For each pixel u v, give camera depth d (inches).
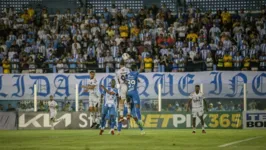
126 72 1446.9
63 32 2326.5
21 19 2425.0
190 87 1785.2
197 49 2169.0
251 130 1688.0
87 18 2390.5
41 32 2341.3
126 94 1429.6
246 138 1328.7
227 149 1050.1
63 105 1841.8
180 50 2135.8
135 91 1422.2
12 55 2215.8
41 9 2564.0
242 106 1802.4
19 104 1841.8
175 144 1159.0
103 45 2214.6
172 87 1793.8
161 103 1801.2
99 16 2527.1
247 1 2485.2
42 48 2251.5
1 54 2244.1
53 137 1384.1
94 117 1753.2
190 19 2332.7
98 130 1699.1
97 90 1728.6
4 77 1951.3
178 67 1998.0
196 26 2300.7
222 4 2506.2
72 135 1456.7
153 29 2308.1
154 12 2439.7
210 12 2372.0
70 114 1787.6
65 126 1784.0
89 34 2306.8
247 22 2324.1
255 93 1847.9
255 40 2214.6
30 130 1740.9
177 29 2294.5
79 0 2559.1
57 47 2262.6
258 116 1774.1
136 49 2182.6
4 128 1784.0
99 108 1740.9
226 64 2071.9
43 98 1893.5
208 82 1936.5
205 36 2249.0
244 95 1769.2
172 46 2213.3
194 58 2097.7
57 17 2444.6
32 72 2084.2
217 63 2123.5
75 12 2488.9
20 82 1951.3
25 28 2389.3
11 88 1927.9
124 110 1455.5
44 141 1255.5
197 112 1545.3
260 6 2472.9
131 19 2357.3
